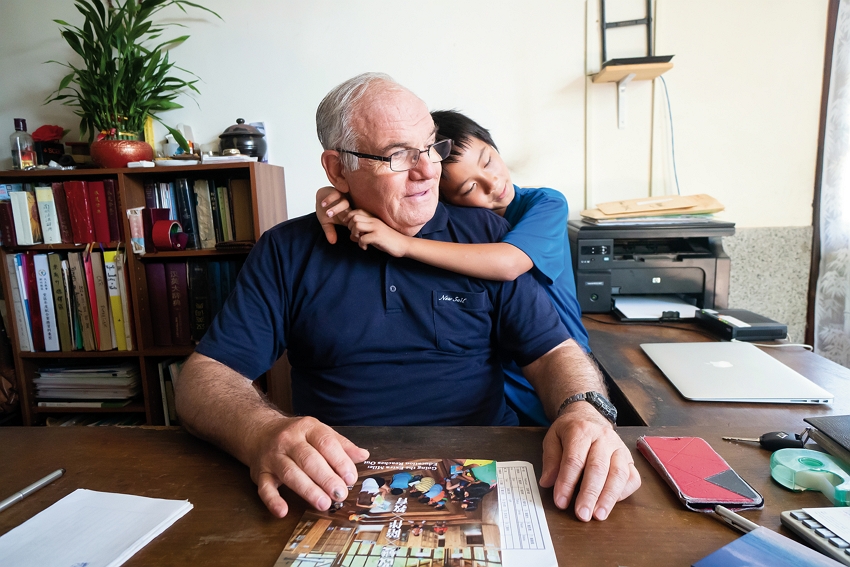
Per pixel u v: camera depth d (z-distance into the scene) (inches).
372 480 24.0
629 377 40.3
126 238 70.8
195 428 29.4
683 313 58.5
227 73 78.0
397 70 75.5
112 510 22.2
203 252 70.6
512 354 40.2
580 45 72.3
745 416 32.2
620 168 74.4
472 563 18.1
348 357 38.3
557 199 49.3
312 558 18.7
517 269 38.4
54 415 81.0
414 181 36.1
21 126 75.0
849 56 64.5
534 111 74.3
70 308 74.2
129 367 77.0
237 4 76.2
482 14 73.0
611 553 18.7
